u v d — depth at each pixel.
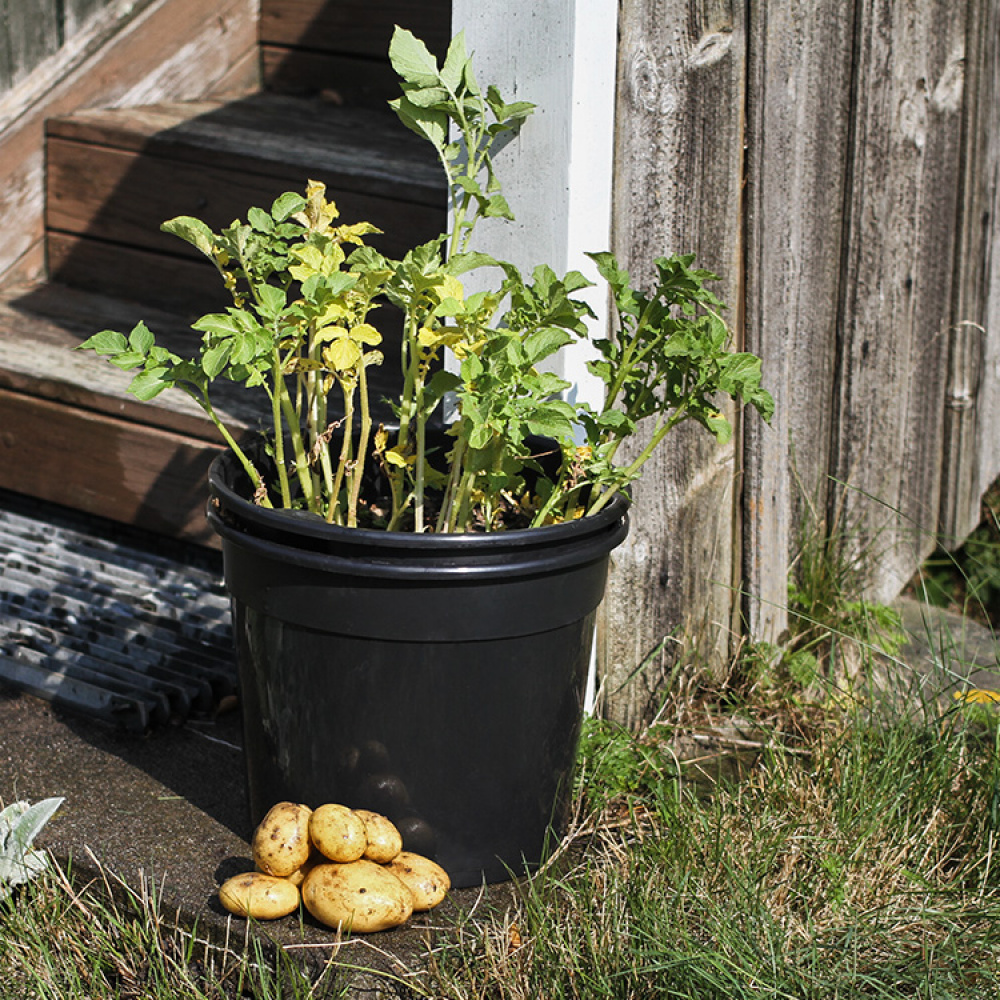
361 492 2.21
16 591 2.71
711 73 2.37
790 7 2.51
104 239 3.42
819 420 2.88
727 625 2.72
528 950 1.75
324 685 1.80
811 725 2.51
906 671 2.86
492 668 1.80
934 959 1.78
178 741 2.32
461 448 1.94
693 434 2.51
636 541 2.44
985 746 2.29
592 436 1.95
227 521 1.84
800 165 2.64
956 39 3.04
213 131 3.33
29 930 1.81
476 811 1.88
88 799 2.10
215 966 1.79
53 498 2.94
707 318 1.88
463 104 1.94
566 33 2.06
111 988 1.78
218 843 1.98
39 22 3.36
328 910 1.73
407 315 1.95
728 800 2.11
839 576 2.94
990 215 3.29
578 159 2.13
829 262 2.80
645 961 1.70
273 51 3.93
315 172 2.97
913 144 2.97
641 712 2.54
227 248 1.92
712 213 2.46
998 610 3.36
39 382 2.86
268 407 2.73
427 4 3.59
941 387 3.28
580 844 2.08
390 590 1.72
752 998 1.64
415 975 1.69
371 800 1.85
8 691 2.46
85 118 3.42
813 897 1.89
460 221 2.00
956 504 3.43
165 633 2.60
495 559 1.73
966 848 2.06
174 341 3.06
